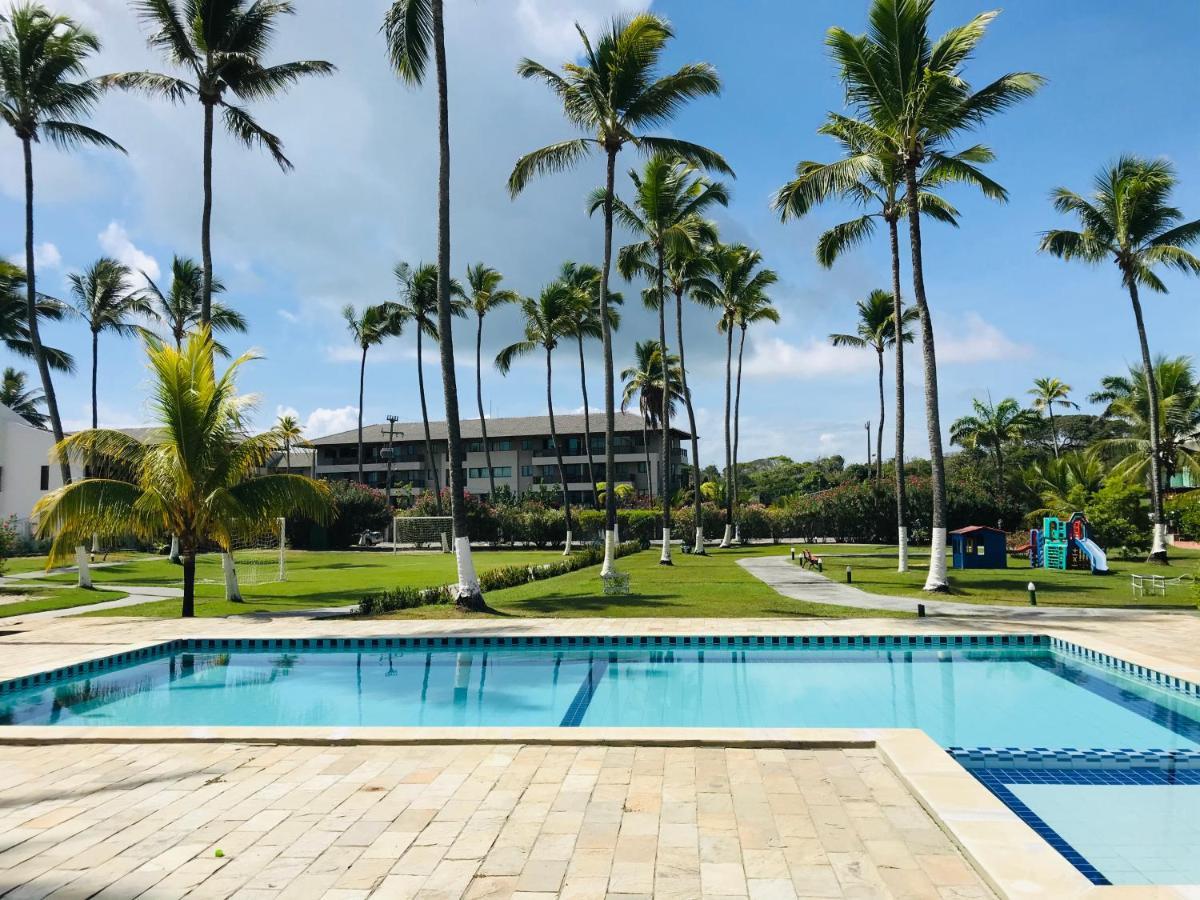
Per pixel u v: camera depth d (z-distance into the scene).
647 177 26.62
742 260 40.28
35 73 22.50
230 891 4.05
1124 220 26.34
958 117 18.30
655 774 5.92
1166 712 9.02
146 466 16.27
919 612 14.88
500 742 6.80
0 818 5.19
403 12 16.62
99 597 20.80
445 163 16.59
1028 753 7.25
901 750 6.14
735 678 10.95
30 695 10.41
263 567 33.41
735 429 50.91
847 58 18.52
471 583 16.33
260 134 22.75
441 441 73.81
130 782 5.91
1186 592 19.19
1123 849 5.15
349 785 5.77
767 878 4.11
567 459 71.62
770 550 41.88
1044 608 16.22
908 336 42.50
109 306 40.12
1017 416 53.56
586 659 12.33
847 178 18.62
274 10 21.17
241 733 7.06
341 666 12.11
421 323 50.75
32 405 58.25
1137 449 39.47
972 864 4.21
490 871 4.25
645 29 19.34
